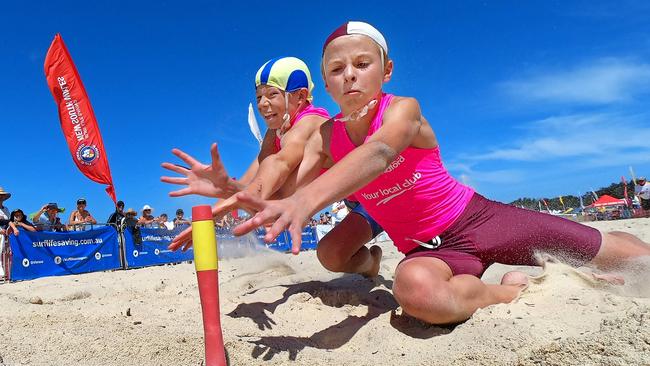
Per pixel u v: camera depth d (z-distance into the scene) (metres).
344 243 3.61
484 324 2.33
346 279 4.20
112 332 2.49
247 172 3.62
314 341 2.67
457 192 2.99
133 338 2.38
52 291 4.27
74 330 2.53
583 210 22.08
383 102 2.68
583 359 1.79
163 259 10.53
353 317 3.10
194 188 2.36
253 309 3.30
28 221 8.50
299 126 3.28
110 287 4.53
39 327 2.59
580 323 2.22
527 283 2.77
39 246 8.37
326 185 1.99
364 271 4.01
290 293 3.70
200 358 2.24
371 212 3.07
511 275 2.92
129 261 9.80
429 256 2.81
